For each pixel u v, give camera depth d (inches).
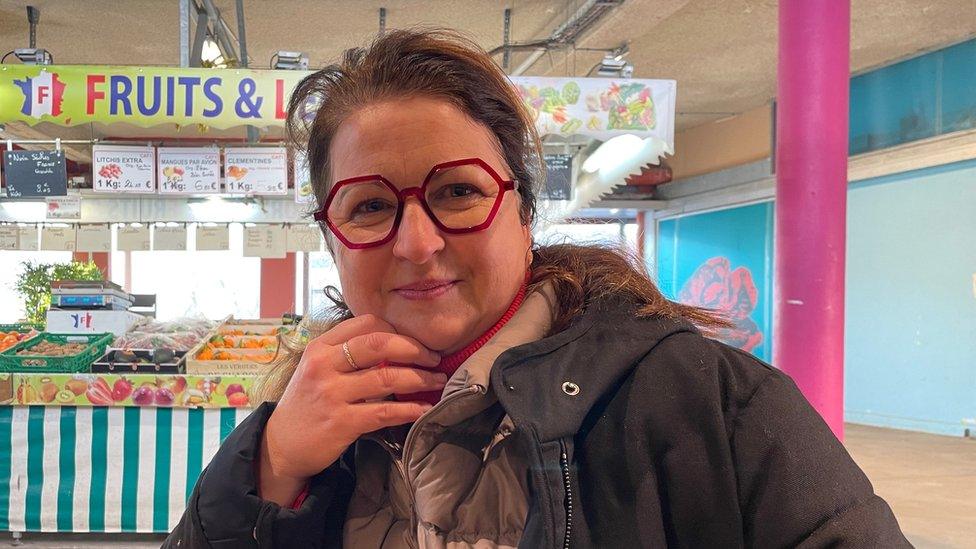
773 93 312.2
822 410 133.6
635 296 31.3
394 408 29.6
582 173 210.4
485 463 28.4
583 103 145.6
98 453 129.5
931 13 222.2
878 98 272.8
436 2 213.2
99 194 262.2
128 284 460.1
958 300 246.1
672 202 388.8
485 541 27.8
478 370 27.3
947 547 129.2
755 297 335.3
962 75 243.1
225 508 30.1
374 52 31.8
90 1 206.7
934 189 253.4
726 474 25.5
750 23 230.2
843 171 135.3
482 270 30.0
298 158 38.0
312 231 261.7
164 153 172.2
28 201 257.4
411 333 30.7
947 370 249.3
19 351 137.8
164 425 129.9
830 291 133.8
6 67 135.6
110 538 131.9
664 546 25.6
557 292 32.0
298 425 30.2
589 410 27.5
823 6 133.0
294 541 30.2
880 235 273.0
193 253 462.3
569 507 25.8
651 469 26.4
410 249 29.0
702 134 371.9
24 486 128.9
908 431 257.6
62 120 136.7
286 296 443.8
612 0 187.9
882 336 271.4
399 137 29.5
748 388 27.0
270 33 236.7
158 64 263.9
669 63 271.0
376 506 32.4
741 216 344.2
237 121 139.0
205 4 186.9
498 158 31.5
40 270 259.9
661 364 27.9
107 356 135.1
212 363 131.5
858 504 24.3
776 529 24.6
